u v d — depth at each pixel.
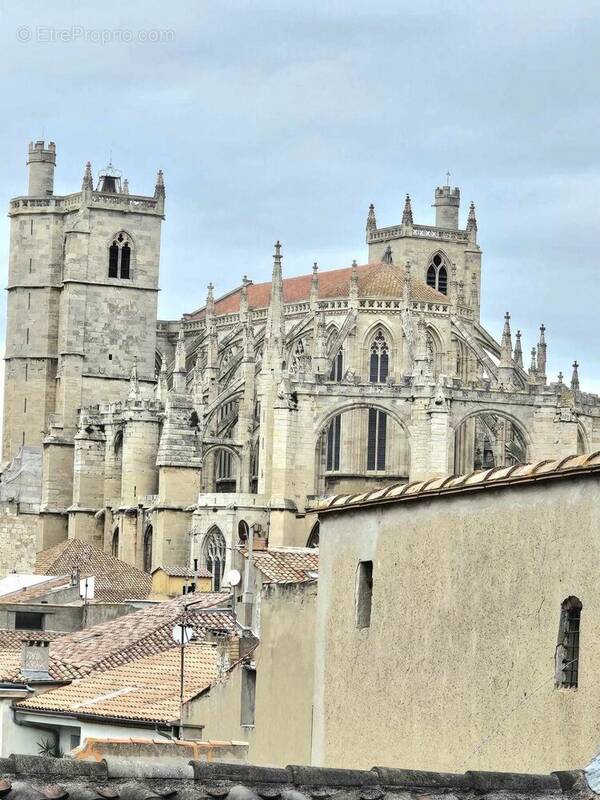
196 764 39.59
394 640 54.62
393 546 55.44
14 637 116.38
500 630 49.16
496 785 39.31
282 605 71.31
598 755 39.22
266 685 71.88
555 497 47.72
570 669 46.69
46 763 39.19
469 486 51.28
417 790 39.50
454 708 50.88
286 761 69.00
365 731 55.75
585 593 45.91
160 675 90.38
